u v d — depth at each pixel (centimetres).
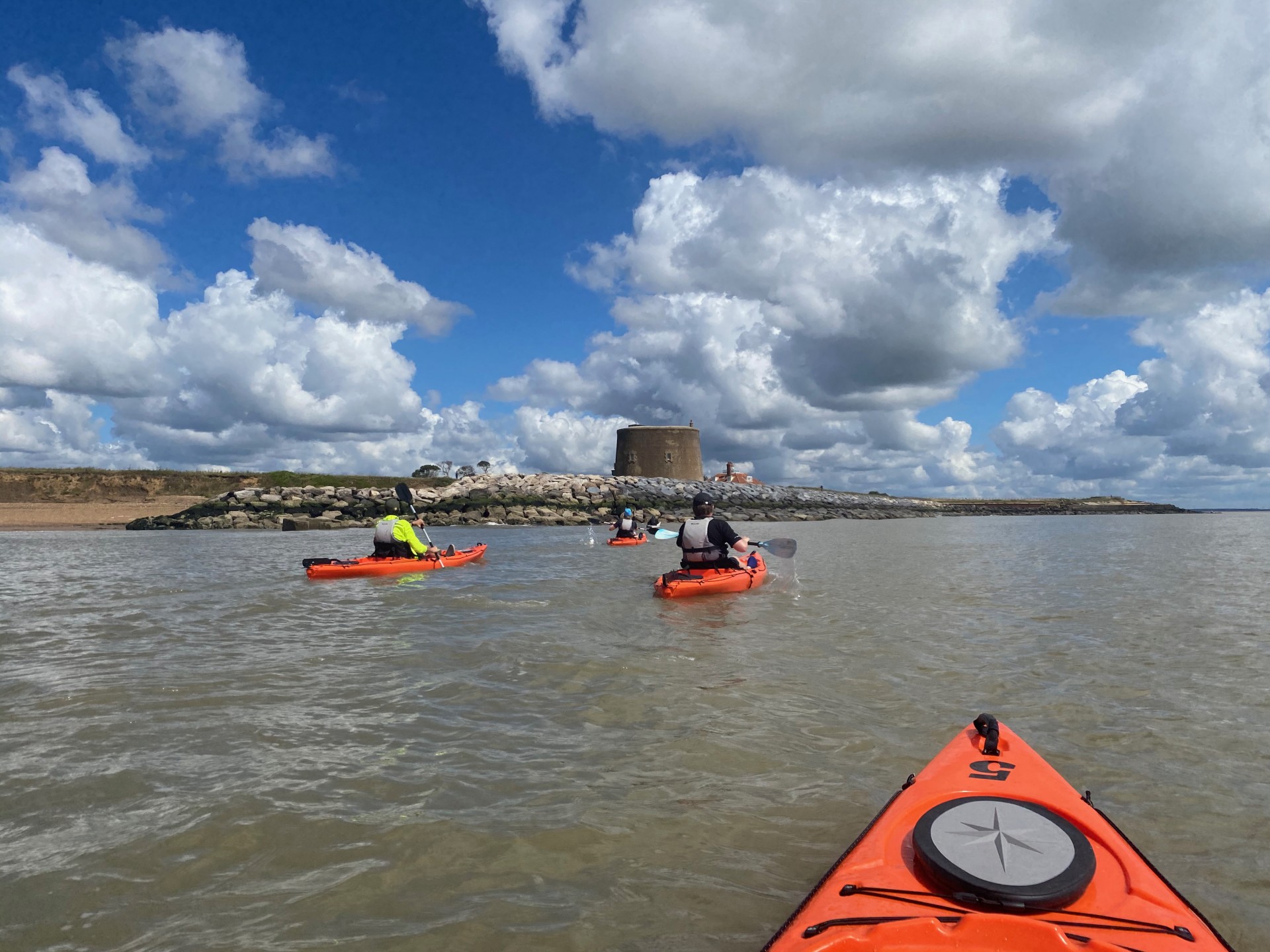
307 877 312
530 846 337
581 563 1630
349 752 455
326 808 376
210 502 4184
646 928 275
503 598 1068
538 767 429
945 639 778
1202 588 1212
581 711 532
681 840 342
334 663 677
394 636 800
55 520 4212
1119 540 2712
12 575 1478
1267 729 491
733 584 1108
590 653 713
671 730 491
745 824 357
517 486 4909
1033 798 286
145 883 308
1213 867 316
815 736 477
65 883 307
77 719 519
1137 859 249
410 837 346
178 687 599
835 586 1220
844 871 249
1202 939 209
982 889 220
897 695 568
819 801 383
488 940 269
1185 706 541
